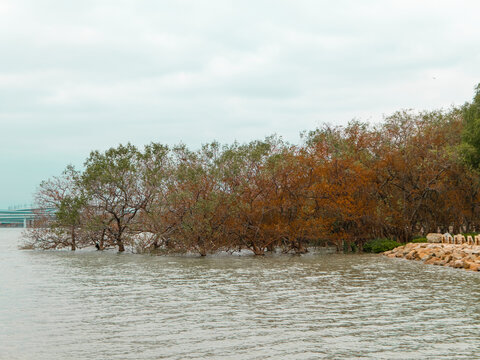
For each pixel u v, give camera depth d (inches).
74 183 2073.1
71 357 529.0
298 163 1867.6
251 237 1820.9
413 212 1974.7
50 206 2122.3
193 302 837.2
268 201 1817.2
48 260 1684.3
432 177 1920.5
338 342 573.6
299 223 1819.6
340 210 1838.1
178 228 1831.9
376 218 1883.6
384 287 976.3
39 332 636.7
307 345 563.5
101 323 684.1
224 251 1946.4
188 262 1571.1
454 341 572.4
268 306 791.7
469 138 1827.0
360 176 1860.2
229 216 1803.6
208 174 1865.2
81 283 1093.8
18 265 1512.1
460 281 1051.9
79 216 2030.0
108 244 2110.0
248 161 1895.9
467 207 1999.3
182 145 1996.8
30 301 864.3
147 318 714.2
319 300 839.7
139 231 1977.1
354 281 1069.1
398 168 1932.8
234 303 823.7
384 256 1713.8
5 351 552.1
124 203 1989.4
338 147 1948.8
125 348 560.1
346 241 1941.4
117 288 1013.2
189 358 520.7
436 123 2031.3
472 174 1891.0
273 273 1237.1
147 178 1946.4
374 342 572.1
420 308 757.9
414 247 1704.0
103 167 1978.3
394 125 2070.6
